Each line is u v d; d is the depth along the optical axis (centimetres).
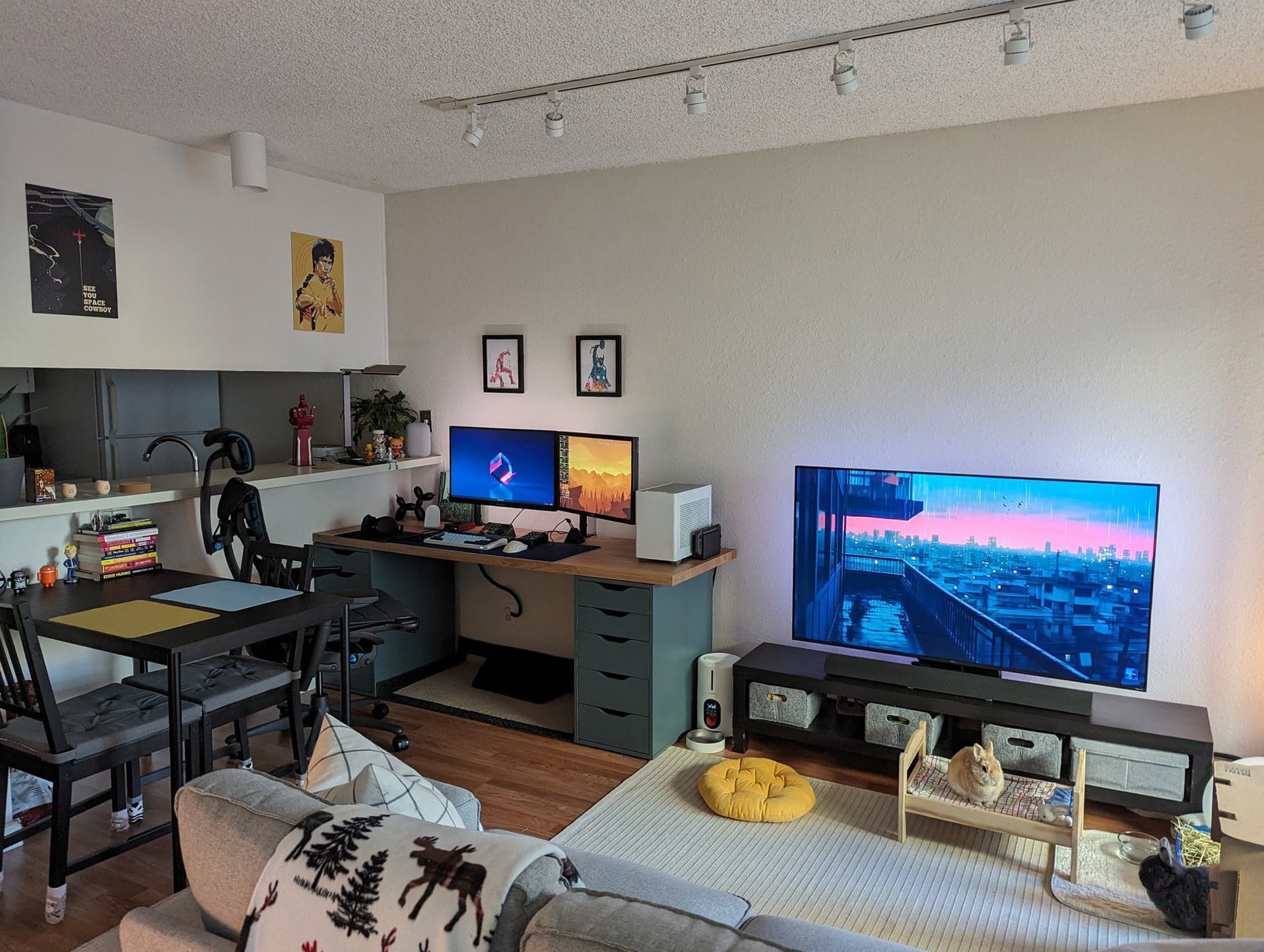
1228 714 323
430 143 371
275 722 333
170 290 376
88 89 301
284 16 236
